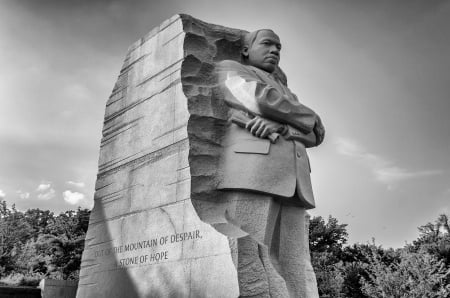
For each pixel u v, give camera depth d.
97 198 7.13
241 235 4.96
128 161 6.68
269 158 5.52
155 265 5.71
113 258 6.48
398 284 15.63
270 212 5.49
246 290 4.70
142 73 6.92
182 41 6.23
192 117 5.72
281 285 5.03
